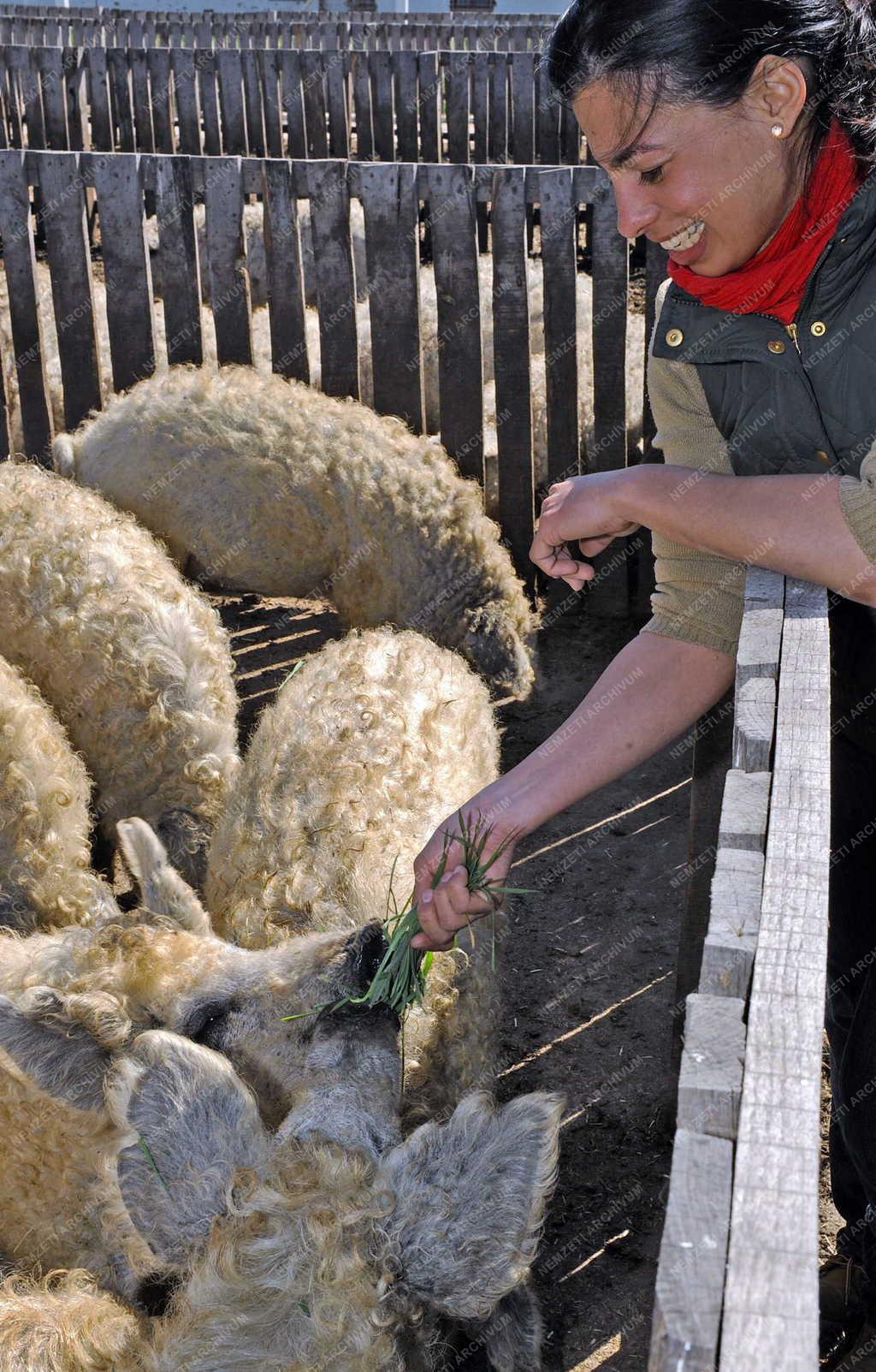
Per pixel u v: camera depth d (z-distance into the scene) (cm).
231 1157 216
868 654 243
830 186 201
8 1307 256
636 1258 351
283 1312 199
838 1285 303
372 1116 237
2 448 743
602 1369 320
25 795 400
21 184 699
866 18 193
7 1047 263
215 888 382
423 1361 208
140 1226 220
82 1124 277
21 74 1396
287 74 1384
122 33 1877
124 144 1426
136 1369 217
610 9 185
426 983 299
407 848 341
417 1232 204
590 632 711
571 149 1330
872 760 257
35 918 396
